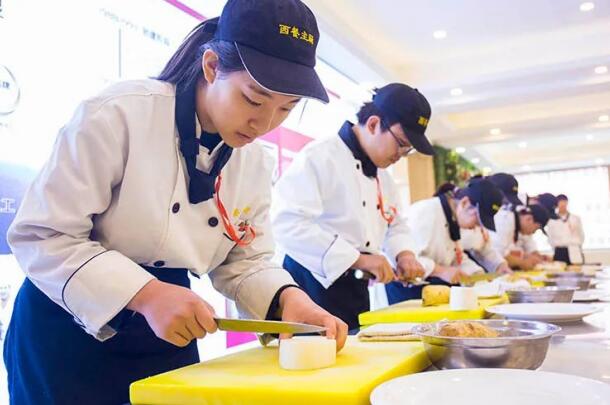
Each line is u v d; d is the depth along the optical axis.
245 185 1.41
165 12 3.03
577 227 8.56
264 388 0.82
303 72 1.11
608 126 8.30
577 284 2.73
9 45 2.09
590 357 1.08
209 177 1.25
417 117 2.22
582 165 12.31
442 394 0.75
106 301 1.05
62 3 2.35
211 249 1.36
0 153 2.03
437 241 3.41
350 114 5.76
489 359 0.92
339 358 1.06
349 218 2.32
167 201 1.22
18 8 2.14
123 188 1.16
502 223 5.36
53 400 1.17
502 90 6.61
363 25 5.54
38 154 2.19
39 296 1.22
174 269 1.31
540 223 5.46
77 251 1.08
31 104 2.17
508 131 8.48
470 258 4.22
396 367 0.97
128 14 2.74
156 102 1.19
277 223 2.27
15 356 1.23
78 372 1.18
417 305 2.07
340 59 5.21
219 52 1.13
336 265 2.14
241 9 1.11
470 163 11.48
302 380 0.87
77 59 2.41
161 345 1.26
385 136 2.27
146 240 1.21
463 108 7.07
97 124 1.10
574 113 7.86
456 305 1.79
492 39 6.02
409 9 5.23
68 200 1.09
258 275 1.39
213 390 0.84
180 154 1.23
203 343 3.25
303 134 4.63
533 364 0.93
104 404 1.19
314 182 2.26
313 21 1.19
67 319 1.19
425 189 8.66
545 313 1.50
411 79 6.66
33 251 1.08
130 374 1.23
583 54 5.96
